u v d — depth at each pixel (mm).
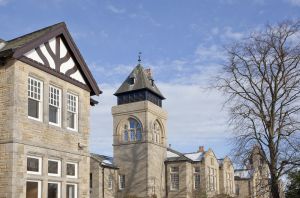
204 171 50125
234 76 25375
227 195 52094
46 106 17266
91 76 20531
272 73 24391
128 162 48188
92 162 43938
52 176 17219
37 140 16516
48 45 17922
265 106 24453
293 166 23578
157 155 49344
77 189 18750
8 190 14922
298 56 23984
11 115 15461
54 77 18047
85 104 20188
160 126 51562
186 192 48469
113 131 50094
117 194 47219
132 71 51938
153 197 46062
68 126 19047
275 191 23734
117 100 51344
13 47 15953
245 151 24438
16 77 15781
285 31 24406
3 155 15297
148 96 50312
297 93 23906
